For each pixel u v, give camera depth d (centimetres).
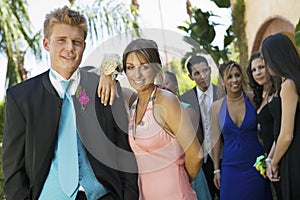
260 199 481
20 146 313
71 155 309
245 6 895
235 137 487
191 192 313
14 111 310
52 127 309
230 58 721
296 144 391
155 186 306
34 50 820
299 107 392
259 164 438
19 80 816
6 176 318
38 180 311
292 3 736
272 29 827
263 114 447
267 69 406
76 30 310
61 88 313
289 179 393
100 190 313
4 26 812
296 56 396
